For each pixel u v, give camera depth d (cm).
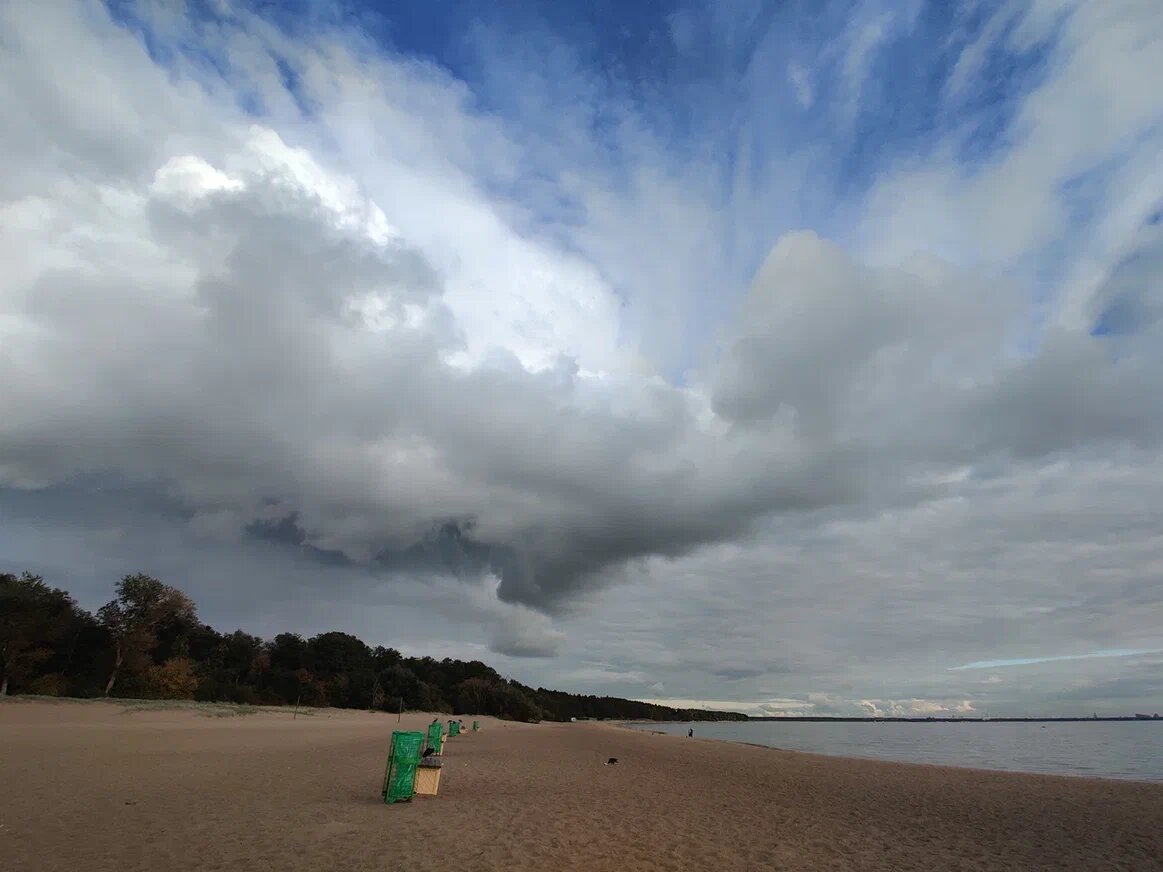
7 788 1664
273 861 1061
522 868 1076
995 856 1330
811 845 1380
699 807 1831
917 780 2698
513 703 14125
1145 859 1323
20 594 6156
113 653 6900
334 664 11312
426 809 1583
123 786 1759
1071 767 4197
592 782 2344
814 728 19662
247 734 3994
